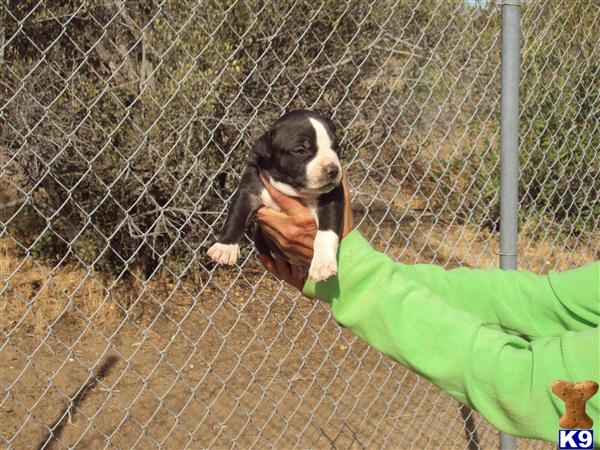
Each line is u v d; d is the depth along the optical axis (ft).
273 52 16.51
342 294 7.02
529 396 5.76
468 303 7.86
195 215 17.85
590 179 17.81
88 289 19.85
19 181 18.69
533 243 17.94
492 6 16.42
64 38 17.31
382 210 21.35
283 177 8.21
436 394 16.92
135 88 17.80
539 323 7.56
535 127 17.11
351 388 16.98
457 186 19.44
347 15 18.84
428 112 19.43
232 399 16.34
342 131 18.79
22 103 16.60
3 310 18.51
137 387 16.65
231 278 19.65
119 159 17.84
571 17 17.22
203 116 16.62
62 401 15.81
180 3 17.38
